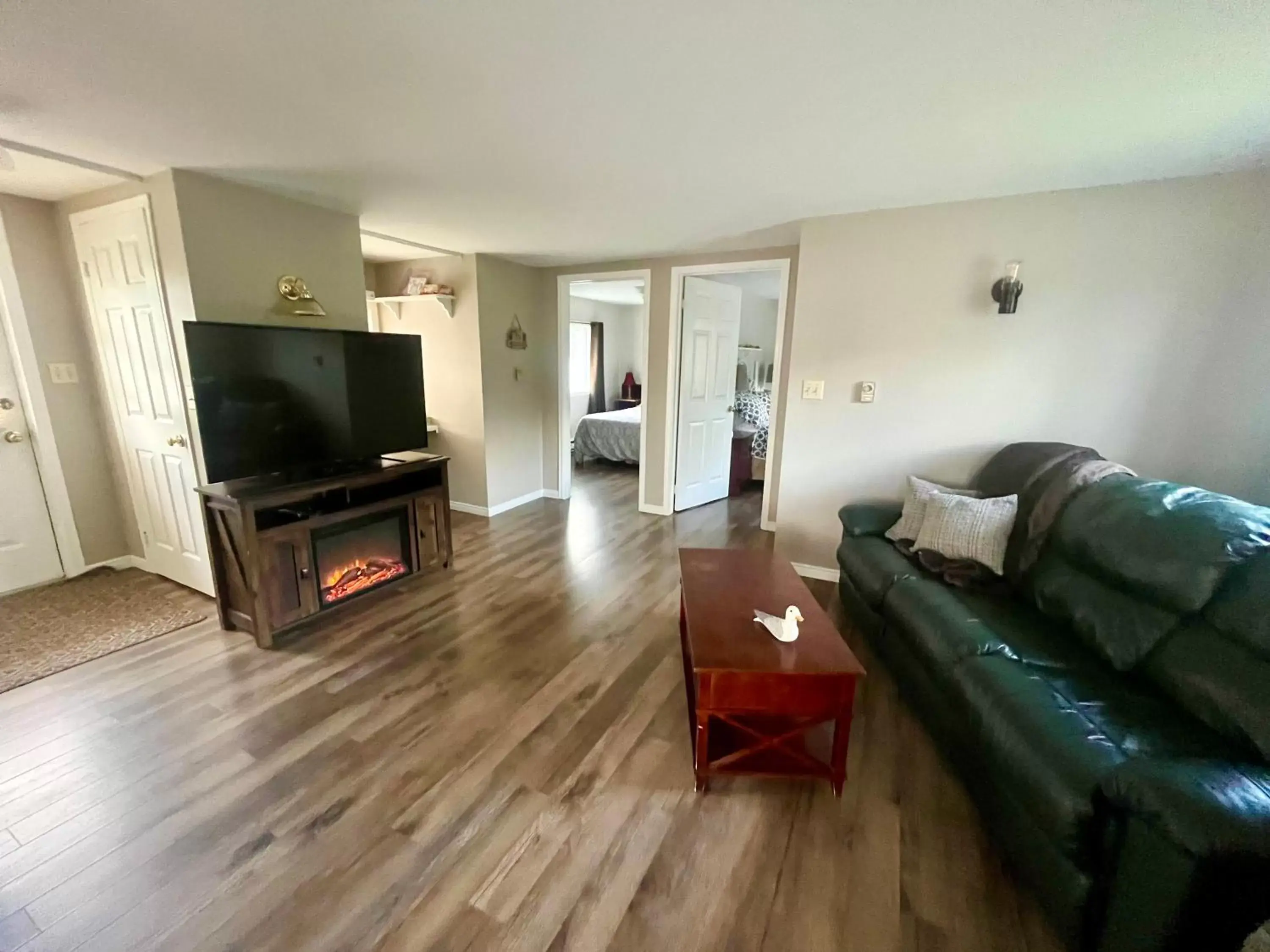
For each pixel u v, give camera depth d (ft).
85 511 10.27
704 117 5.94
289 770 5.75
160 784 5.52
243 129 6.38
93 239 8.99
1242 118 5.81
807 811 5.37
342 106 5.77
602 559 12.07
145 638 8.27
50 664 7.55
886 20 4.19
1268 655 4.18
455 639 8.52
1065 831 3.82
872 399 10.01
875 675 7.74
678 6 4.03
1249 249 7.48
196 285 8.04
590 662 7.92
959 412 9.45
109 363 9.59
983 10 4.05
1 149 6.51
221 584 8.36
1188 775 3.47
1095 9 4.01
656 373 14.98
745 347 24.49
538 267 15.93
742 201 9.00
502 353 14.99
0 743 6.06
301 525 8.43
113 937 4.07
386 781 5.62
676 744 6.24
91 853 4.75
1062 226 8.37
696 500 16.35
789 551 11.25
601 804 5.39
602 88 5.33
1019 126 6.08
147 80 5.22
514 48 4.65
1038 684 4.98
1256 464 7.84
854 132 6.29
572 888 4.52
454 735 6.32
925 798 5.56
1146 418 8.34
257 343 8.06
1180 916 3.25
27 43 4.55
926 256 9.24
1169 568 5.03
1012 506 7.56
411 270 14.73
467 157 7.19
